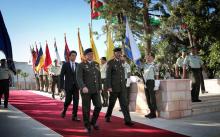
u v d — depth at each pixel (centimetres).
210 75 2273
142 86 1147
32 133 776
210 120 988
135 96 1192
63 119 991
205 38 2223
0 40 766
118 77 901
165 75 1920
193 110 1101
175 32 2364
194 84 1184
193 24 2083
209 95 1334
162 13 2423
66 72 978
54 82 1780
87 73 805
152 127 866
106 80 901
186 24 2195
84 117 795
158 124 918
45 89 2497
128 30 1216
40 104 1440
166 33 2223
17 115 1076
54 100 1652
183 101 1068
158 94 1060
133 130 823
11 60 835
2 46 766
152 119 1013
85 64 809
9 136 741
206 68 2242
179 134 773
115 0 2172
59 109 1250
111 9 2184
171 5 2144
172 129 839
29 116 1055
